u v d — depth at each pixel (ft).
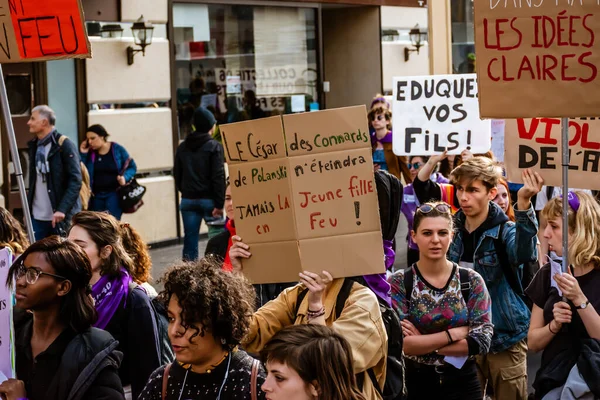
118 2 49.08
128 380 18.85
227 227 23.32
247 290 14.26
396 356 16.88
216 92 55.11
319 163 16.42
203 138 41.68
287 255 16.49
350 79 67.82
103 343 15.23
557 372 18.52
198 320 13.60
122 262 18.71
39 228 40.16
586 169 21.42
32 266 15.05
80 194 40.50
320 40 61.77
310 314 15.92
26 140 46.09
